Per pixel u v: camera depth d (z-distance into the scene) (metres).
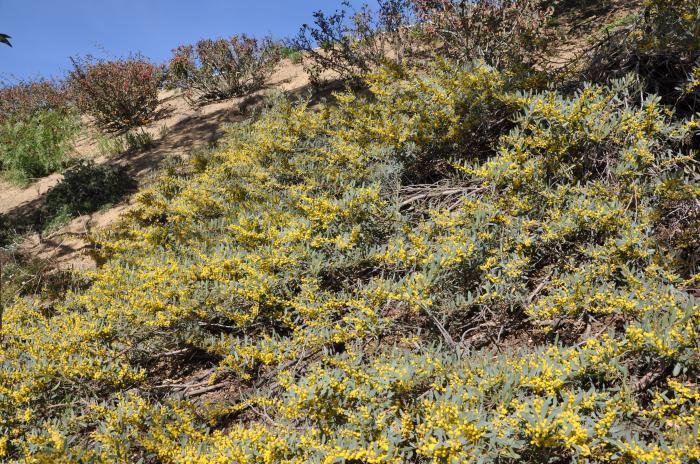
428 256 2.94
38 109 15.17
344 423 2.32
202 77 10.84
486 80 4.09
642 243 2.70
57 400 3.17
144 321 3.39
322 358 2.75
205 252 4.28
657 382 2.20
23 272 5.15
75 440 2.85
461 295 2.87
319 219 3.70
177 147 8.71
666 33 3.69
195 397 3.21
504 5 5.88
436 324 2.84
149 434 2.59
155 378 3.44
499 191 3.47
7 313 3.80
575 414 1.81
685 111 3.57
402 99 4.97
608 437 1.85
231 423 2.92
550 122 3.33
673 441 1.82
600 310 2.46
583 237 3.08
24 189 9.09
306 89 8.86
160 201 5.61
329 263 3.50
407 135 4.31
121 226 5.55
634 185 2.94
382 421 2.12
